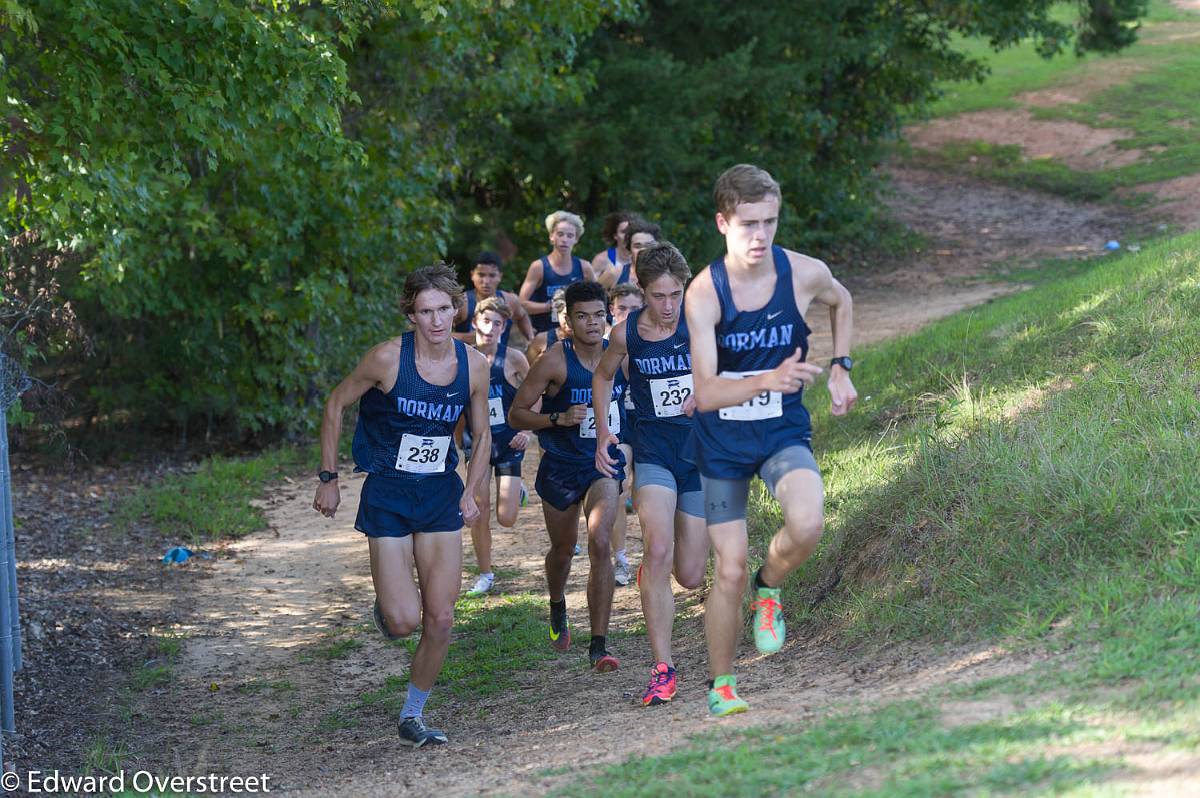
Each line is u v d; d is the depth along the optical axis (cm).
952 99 4900
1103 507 673
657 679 721
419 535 747
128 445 1877
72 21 989
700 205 2961
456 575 754
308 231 1852
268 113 1104
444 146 2052
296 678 959
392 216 1869
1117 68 5059
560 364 855
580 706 775
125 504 1549
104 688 949
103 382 1836
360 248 1864
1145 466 710
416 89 1889
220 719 873
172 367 1864
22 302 1542
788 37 2930
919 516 793
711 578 992
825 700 613
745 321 561
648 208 2841
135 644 1054
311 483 1644
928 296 2644
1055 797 393
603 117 2706
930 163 4306
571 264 1475
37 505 1569
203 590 1205
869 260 3194
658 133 2631
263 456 1802
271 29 1068
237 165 1683
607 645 926
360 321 1978
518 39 2009
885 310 2478
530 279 1473
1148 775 399
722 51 2903
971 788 415
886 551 789
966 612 668
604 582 843
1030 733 463
